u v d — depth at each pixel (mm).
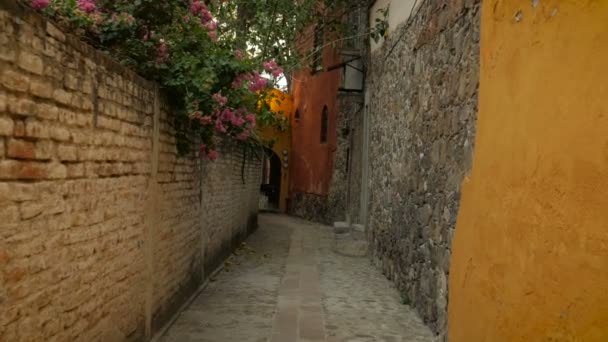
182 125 5758
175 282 5789
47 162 2676
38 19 2518
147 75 4910
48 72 2641
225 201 9539
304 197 21000
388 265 8500
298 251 11312
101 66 3414
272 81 7156
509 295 2918
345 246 11109
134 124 4180
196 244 6965
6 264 2293
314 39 15070
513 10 3078
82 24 4133
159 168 5035
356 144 13992
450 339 4195
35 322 2576
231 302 6582
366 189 12055
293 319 5828
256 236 14000
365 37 11930
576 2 2297
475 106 4453
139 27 4863
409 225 7020
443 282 5172
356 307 6586
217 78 5316
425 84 6449
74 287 3062
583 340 2109
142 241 4484
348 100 15086
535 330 2555
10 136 2309
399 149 8078
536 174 2646
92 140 3287
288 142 23703
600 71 2074
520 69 2936
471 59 4621
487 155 3484
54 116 2729
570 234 2268
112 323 3760
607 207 1986
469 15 4734
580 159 2205
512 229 2934
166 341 4965
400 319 6055
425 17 6559
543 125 2590
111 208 3691
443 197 5375
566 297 2271
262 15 10297
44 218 2660
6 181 2291
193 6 5309
